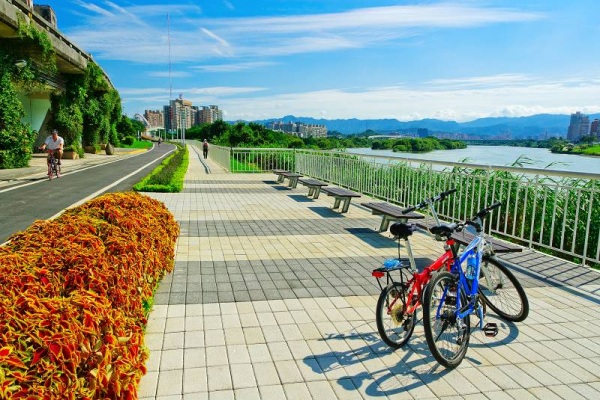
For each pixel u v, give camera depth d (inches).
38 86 935.7
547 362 137.2
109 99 1473.9
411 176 386.9
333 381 124.4
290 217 369.4
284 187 575.8
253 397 116.0
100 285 106.5
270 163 804.6
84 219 152.2
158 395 115.7
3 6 616.7
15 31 684.1
